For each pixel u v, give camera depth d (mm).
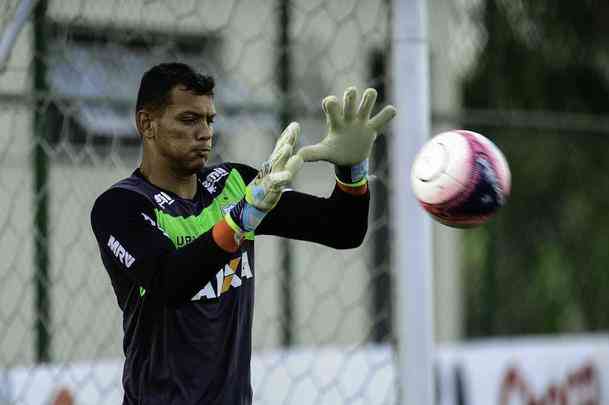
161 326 11797
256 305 30641
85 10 19969
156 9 22438
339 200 12383
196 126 11695
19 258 24281
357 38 34406
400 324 15406
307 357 22797
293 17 31500
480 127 28297
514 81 33375
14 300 24078
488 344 27875
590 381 27047
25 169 24625
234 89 29016
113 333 22797
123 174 23344
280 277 28406
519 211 33250
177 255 10703
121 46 21000
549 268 33500
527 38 32500
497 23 32562
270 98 29766
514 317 32906
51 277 22438
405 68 15195
